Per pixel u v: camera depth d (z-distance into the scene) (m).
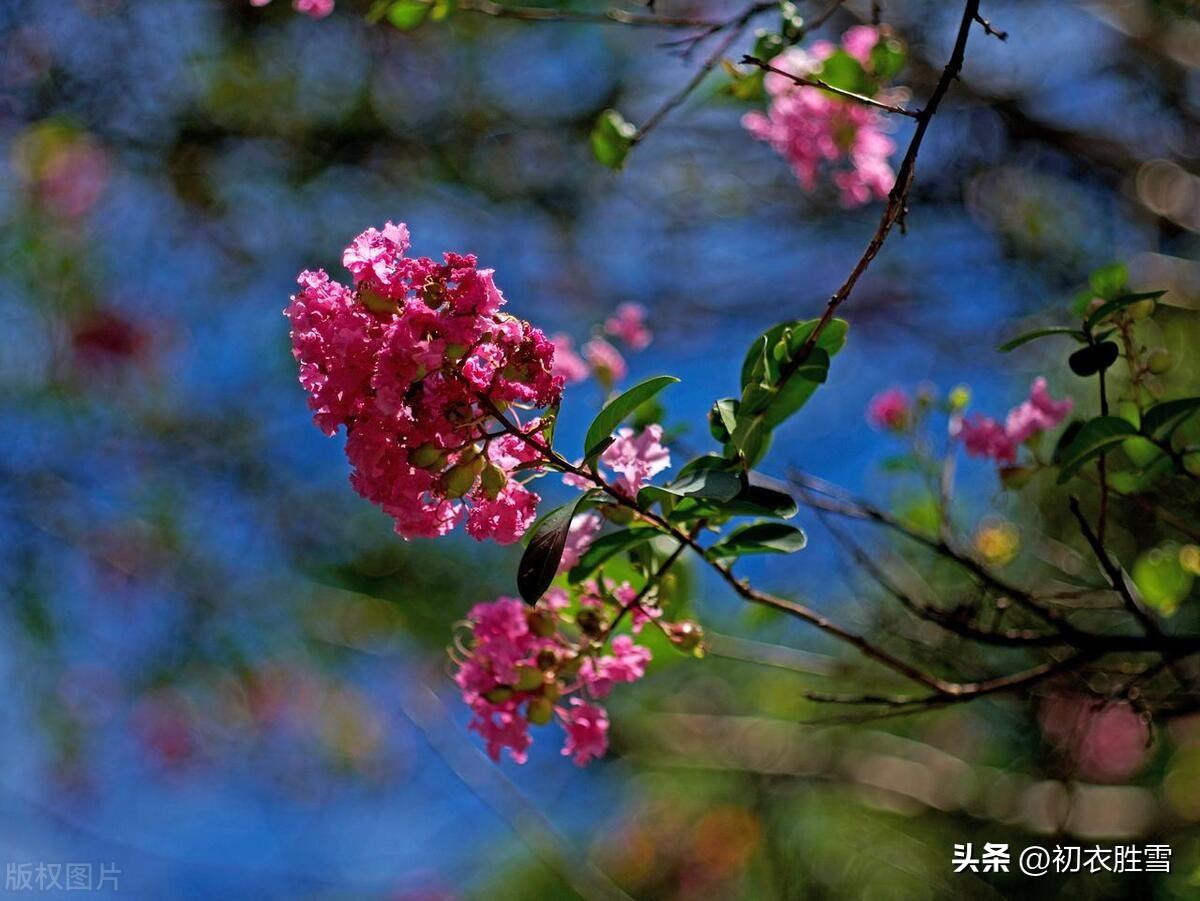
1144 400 3.95
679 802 7.29
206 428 7.92
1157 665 3.12
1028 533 5.03
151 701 7.94
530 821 5.82
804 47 6.43
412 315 2.26
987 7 7.23
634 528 2.71
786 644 6.29
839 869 6.57
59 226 7.42
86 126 7.47
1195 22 6.72
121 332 7.63
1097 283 3.18
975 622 3.36
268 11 7.31
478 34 7.46
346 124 7.55
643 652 2.90
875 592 5.57
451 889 7.93
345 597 7.46
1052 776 5.68
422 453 2.28
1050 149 7.57
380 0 3.94
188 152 7.55
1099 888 5.48
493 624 2.83
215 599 7.64
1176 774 5.70
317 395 2.36
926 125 2.57
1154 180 7.15
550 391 2.36
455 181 7.80
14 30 7.39
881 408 4.09
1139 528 5.13
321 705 8.00
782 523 2.80
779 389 2.70
